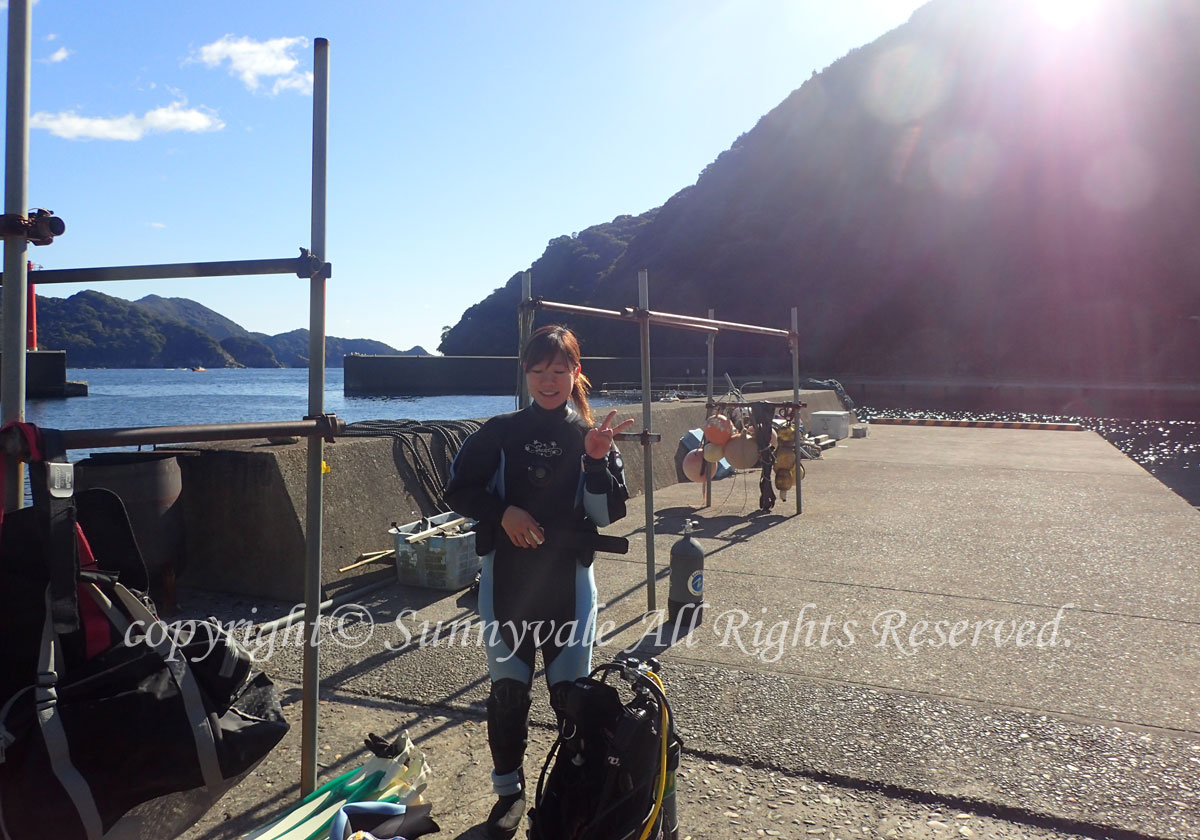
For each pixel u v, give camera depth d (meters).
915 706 3.72
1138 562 6.34
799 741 3.39
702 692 3.88
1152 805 2.90
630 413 9.77
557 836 2.34
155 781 1.96
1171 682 3.99
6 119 2.16
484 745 3.39
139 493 4.65
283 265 2.66
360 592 5.44
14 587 1.89
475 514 2.77
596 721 2.35
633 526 7.81
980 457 13.18
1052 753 3.28
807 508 8.72
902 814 2.88
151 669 2.00
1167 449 23.48
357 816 2.54
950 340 81.56
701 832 2.78
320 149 2.69
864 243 92.94
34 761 1.79
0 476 1.94
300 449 5.50
